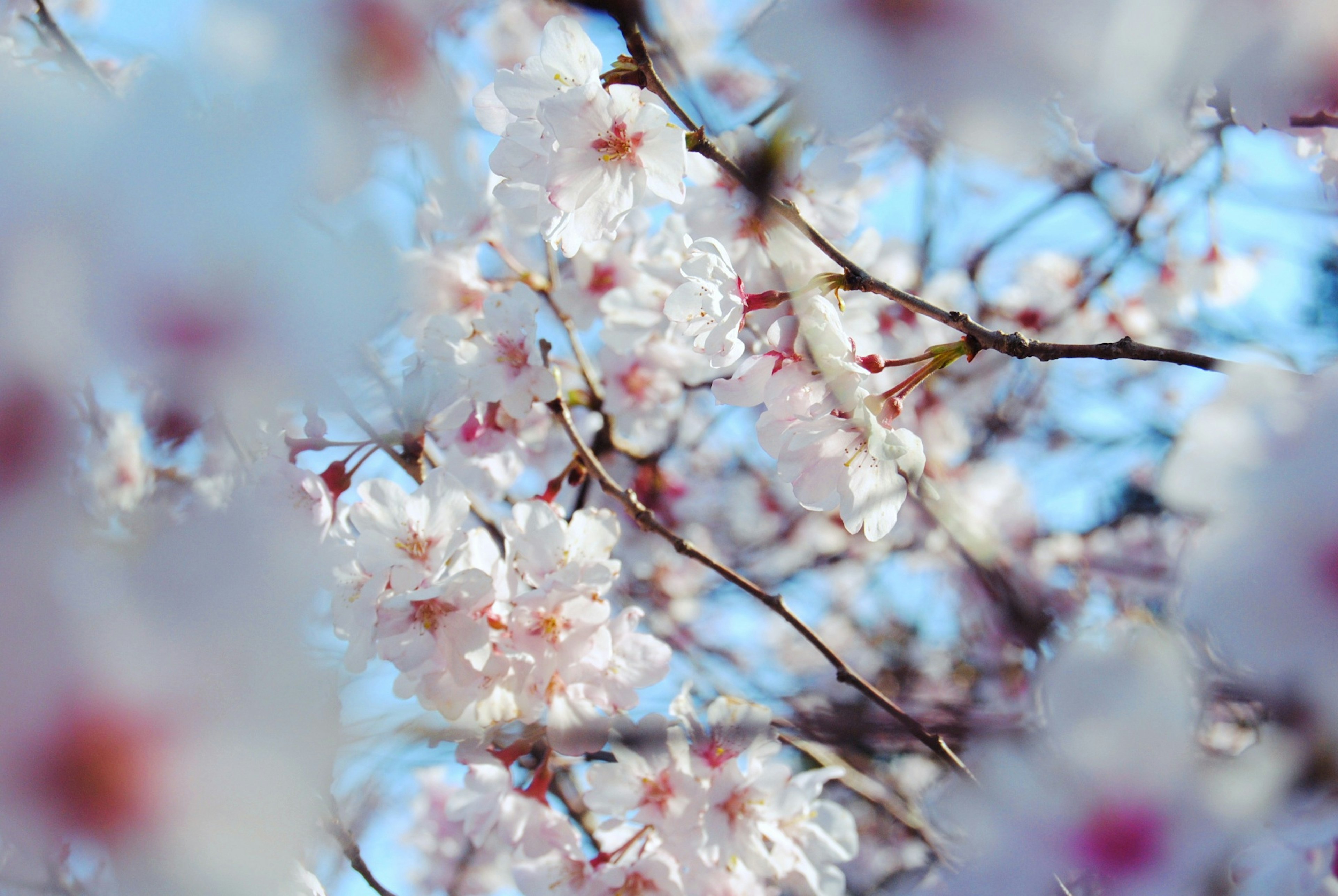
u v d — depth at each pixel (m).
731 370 0.99
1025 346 0.84
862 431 0.85
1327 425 0.71
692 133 0.85
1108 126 0.77
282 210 0.76
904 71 0.77
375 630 0.87
